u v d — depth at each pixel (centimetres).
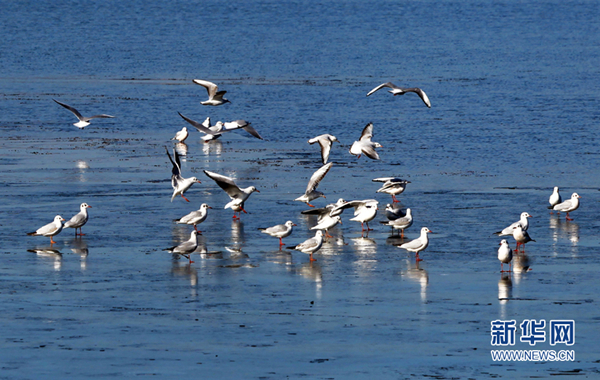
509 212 3616
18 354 2023
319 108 7412
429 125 6412
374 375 1928
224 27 17862
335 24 18725
